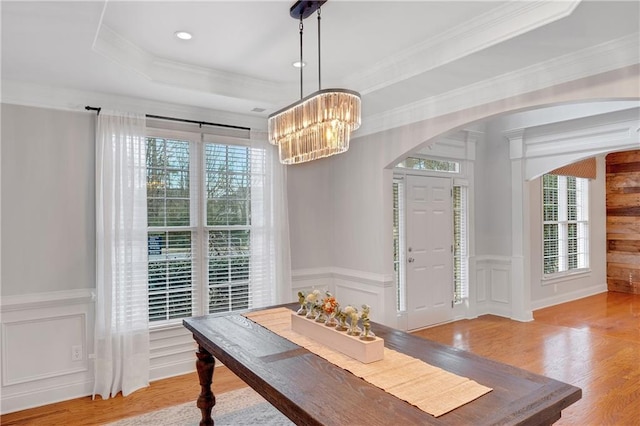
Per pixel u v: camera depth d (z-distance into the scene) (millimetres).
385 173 4176
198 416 2967
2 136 3092
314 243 4723
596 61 2523
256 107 3879
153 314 3682
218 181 4066
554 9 2162
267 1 2297
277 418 2916
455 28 2619
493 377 1746
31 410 3090
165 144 3791
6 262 3100
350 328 2100
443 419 1394
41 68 2875
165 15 2443
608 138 4668
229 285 4086
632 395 3244
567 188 7000
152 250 3695
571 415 2932
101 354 3344
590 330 5086
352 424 1371
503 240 5781
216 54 3053
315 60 3178
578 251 7215
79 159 3393
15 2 1991
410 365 1888
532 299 6211
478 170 5918
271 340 2291
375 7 2363
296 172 4590
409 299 5059
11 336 3102
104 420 2922
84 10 2080
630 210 7453
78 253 3379
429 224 5309
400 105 3824
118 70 2918
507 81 2982
